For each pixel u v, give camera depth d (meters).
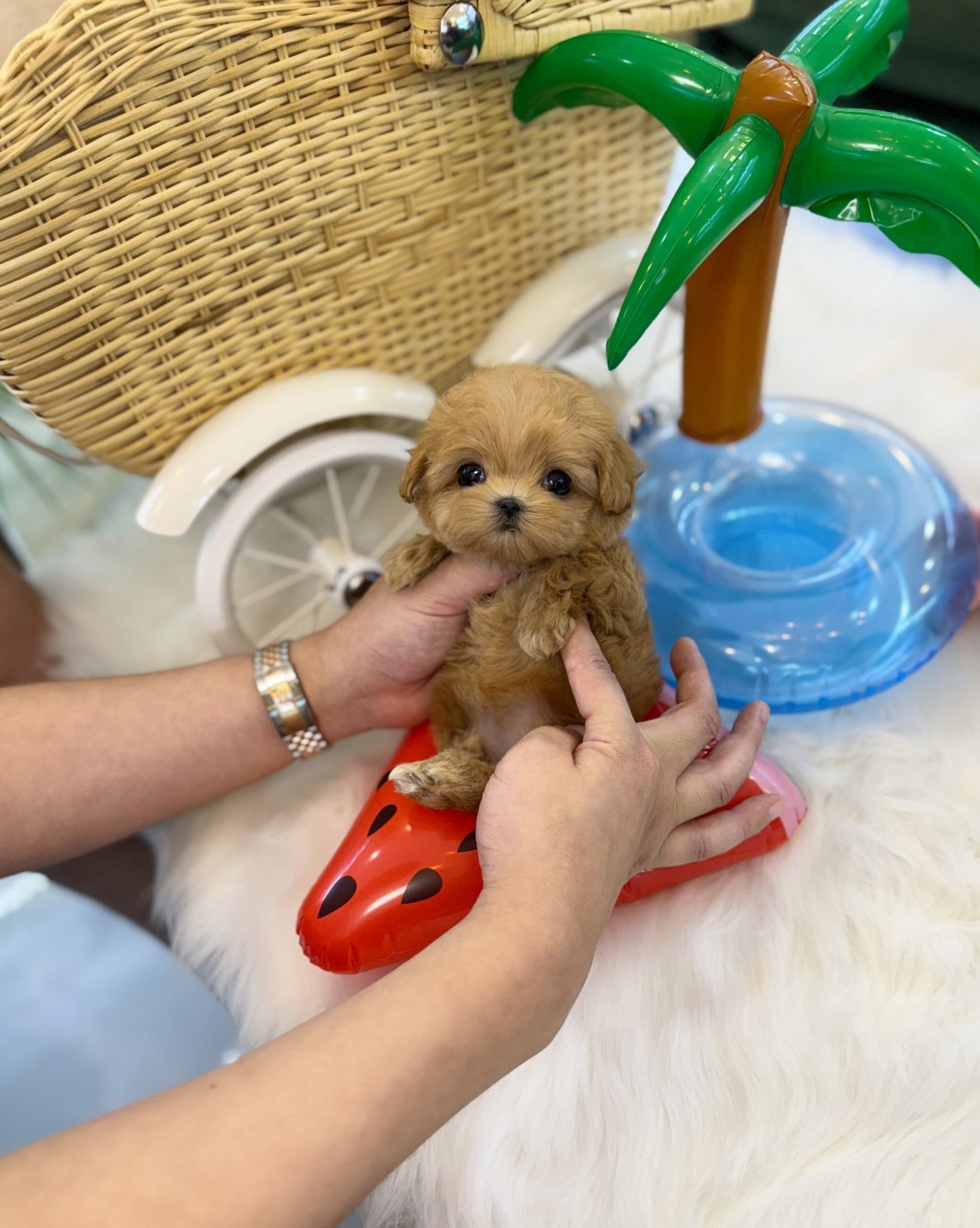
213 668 0.44
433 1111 0.25
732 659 0.47
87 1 0.34
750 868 0.41
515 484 0.32
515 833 0.30
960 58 0.76
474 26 0.40
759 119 0.36
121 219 0.38
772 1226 0.32
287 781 0.47
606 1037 0.36
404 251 0.48
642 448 0.56
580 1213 0.33
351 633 0.43
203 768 0.43
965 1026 0.35
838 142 0.37
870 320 0.70
